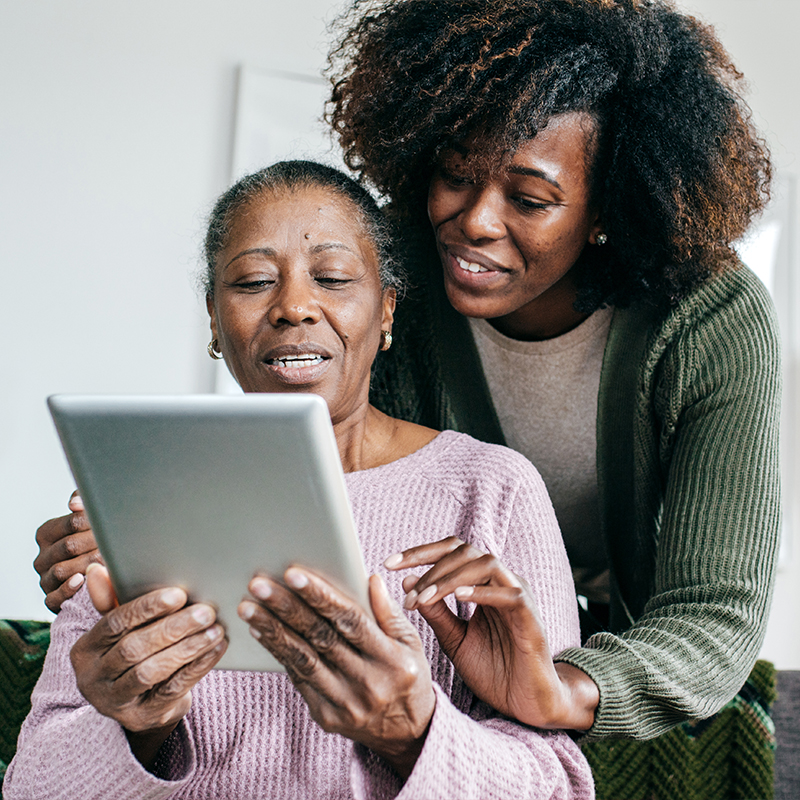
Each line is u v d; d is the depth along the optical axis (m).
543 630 0.84
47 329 2.78
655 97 1.11
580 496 1.46
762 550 1.10
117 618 0.73
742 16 3.17
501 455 1.04
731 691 1.04
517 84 1.05
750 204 1.25
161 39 2.86
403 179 1.21
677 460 1.17
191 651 0.74
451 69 1.10
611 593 1.43
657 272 1.19
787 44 3.21
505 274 1.13
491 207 1.08
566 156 1.08
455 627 0.89
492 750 0.81
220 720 0.93
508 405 1.43
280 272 1.02
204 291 1.18
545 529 1.02
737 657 1.04
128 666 0.74
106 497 0.71
